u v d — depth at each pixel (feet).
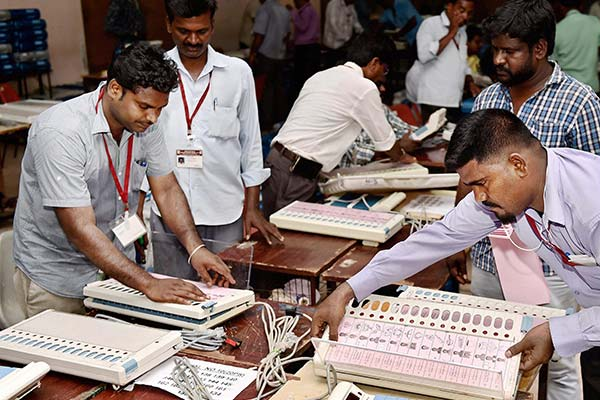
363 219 8.77
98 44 23.56
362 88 9.75
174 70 6.20
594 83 18.37
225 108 8.38
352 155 11.58
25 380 5.02
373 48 10.12
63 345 5.59
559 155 4.95
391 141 10.22
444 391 5.06
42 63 20.68
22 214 7.02
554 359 6.82
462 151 4.73
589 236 4.88
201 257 6.98
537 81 7.00
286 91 25.00
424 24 17.47
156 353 5.53
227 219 8.77
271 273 8.57
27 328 5.89
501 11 6.78
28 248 7.01
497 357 5.15
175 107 8.21
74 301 7.22
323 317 5.74
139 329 5.85
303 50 25.68
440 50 17.13
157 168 7.25
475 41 20.02
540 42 6.73
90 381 5.40
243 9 28.84
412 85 18.20
